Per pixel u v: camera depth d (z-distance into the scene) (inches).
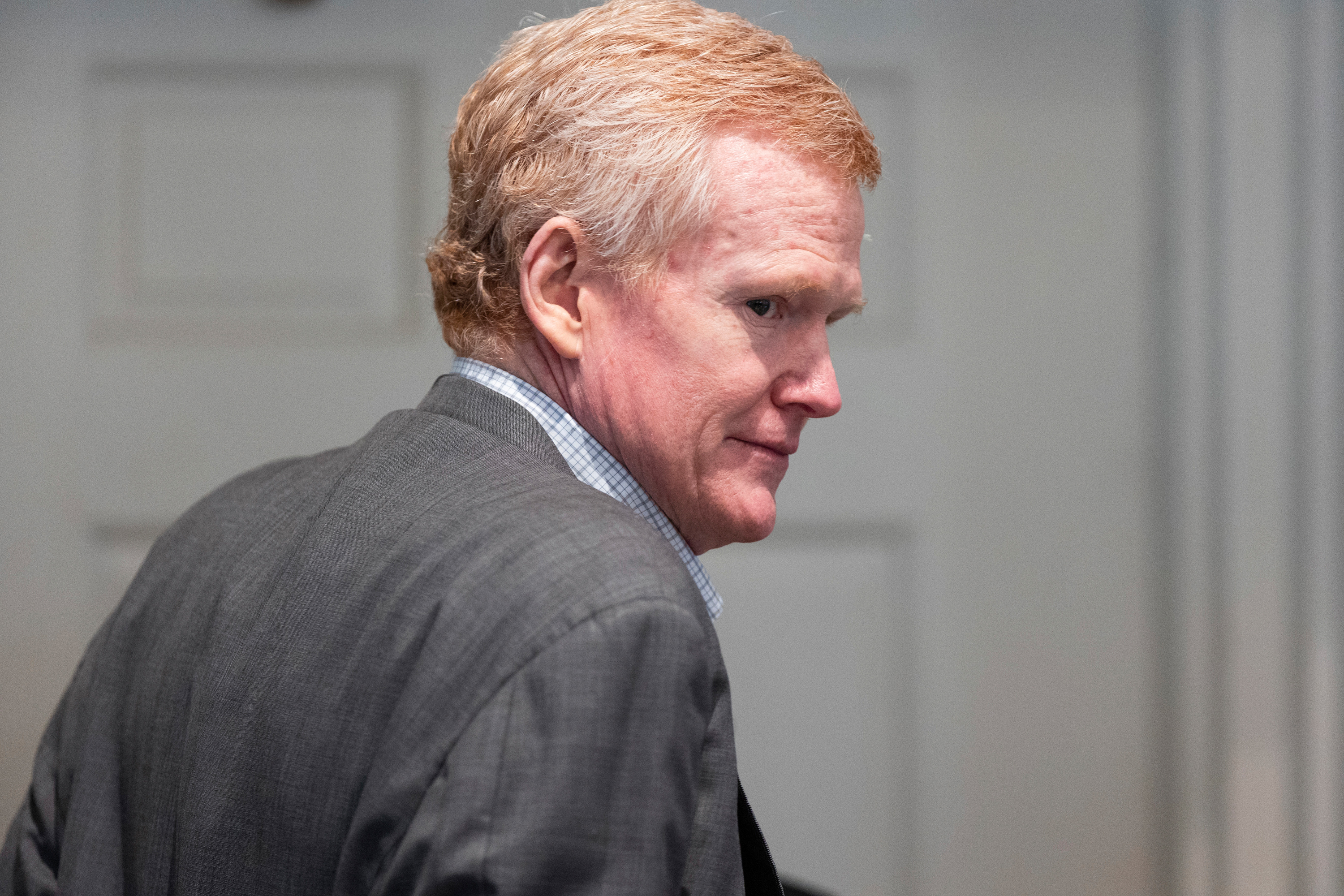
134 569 143.1
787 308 71.6
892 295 145.8
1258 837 142.9
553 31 73.9
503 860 51.2
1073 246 145.2
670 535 75.8
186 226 141.8
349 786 58.3
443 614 57.8
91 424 141.7
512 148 71.7
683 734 55.3
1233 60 138.6
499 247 72.6
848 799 147.6
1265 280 139.9
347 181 143.0
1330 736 141.0
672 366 69.9
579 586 55.8
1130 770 148.2
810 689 147.3
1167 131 143.2
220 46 141.7
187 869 62.4
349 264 143.3
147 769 69.3
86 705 77.5
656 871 53.4
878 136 145.1
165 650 71.8
